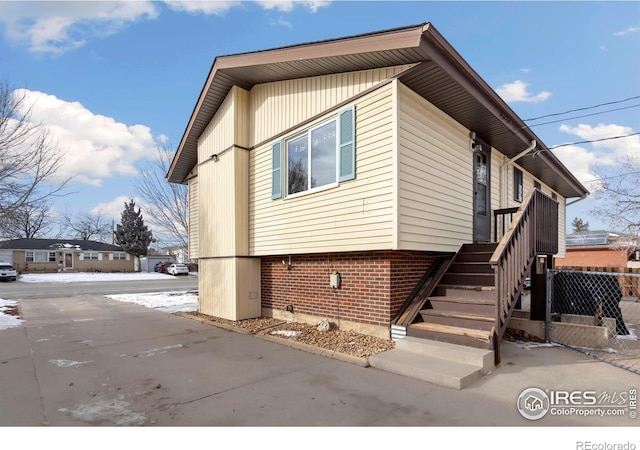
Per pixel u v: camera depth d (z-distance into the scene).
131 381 4.29
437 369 4.21
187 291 17.78
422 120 6.16
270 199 7.92
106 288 20.36
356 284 6.44
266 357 5.30
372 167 5.83
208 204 9.55
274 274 8.36
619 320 6.66
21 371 4.72
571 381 4.12
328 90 6.71
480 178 8.23
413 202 5.83
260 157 8.28
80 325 8.14
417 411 3.34
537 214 6.49
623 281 12.77
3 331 7.50
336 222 6.38
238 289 8.24
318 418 3.21
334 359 5.14
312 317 7.32
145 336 6.89
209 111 9.30
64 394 3.88
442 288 6.14
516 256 5.40
